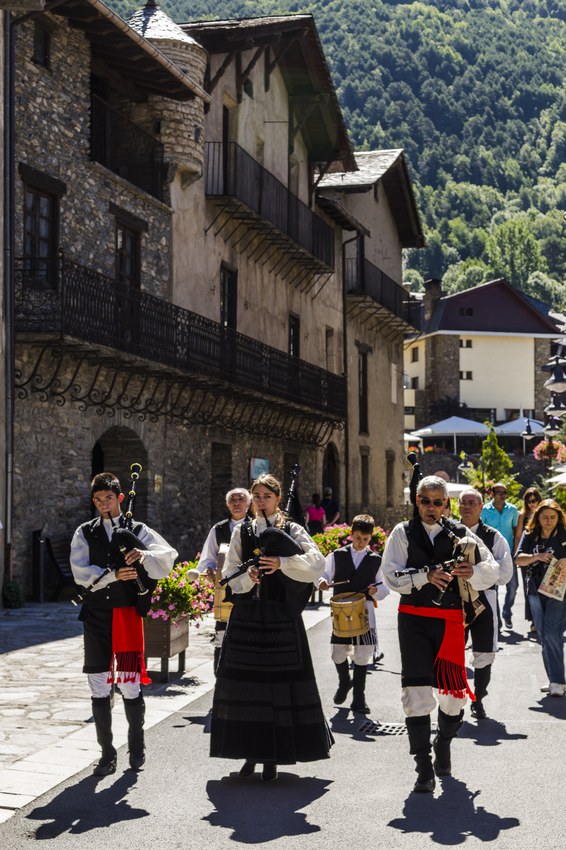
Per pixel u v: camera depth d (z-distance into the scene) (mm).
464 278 143500
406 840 5578
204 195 25000
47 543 17656
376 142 177250
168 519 22672
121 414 20578
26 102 17609
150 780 6777
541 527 10336
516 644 13508
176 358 21203
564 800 6324
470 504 9492
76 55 19188
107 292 18438
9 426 16594
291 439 30953
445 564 6570
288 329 31422
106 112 20484
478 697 8898
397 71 188750
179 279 23609
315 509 28312
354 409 37875
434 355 76250
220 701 6746
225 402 25234
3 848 5434
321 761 7383
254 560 6754
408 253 159125
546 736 8156
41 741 7715
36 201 17984
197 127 23469
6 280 16531
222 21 26672
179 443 23328
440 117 187875
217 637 9656
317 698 6812
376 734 8320
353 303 37750
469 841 5555
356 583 9281
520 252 152375
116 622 6953
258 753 6625
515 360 76375
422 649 6613
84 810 6113
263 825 5852
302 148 33062
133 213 21453
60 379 18250
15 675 10406
